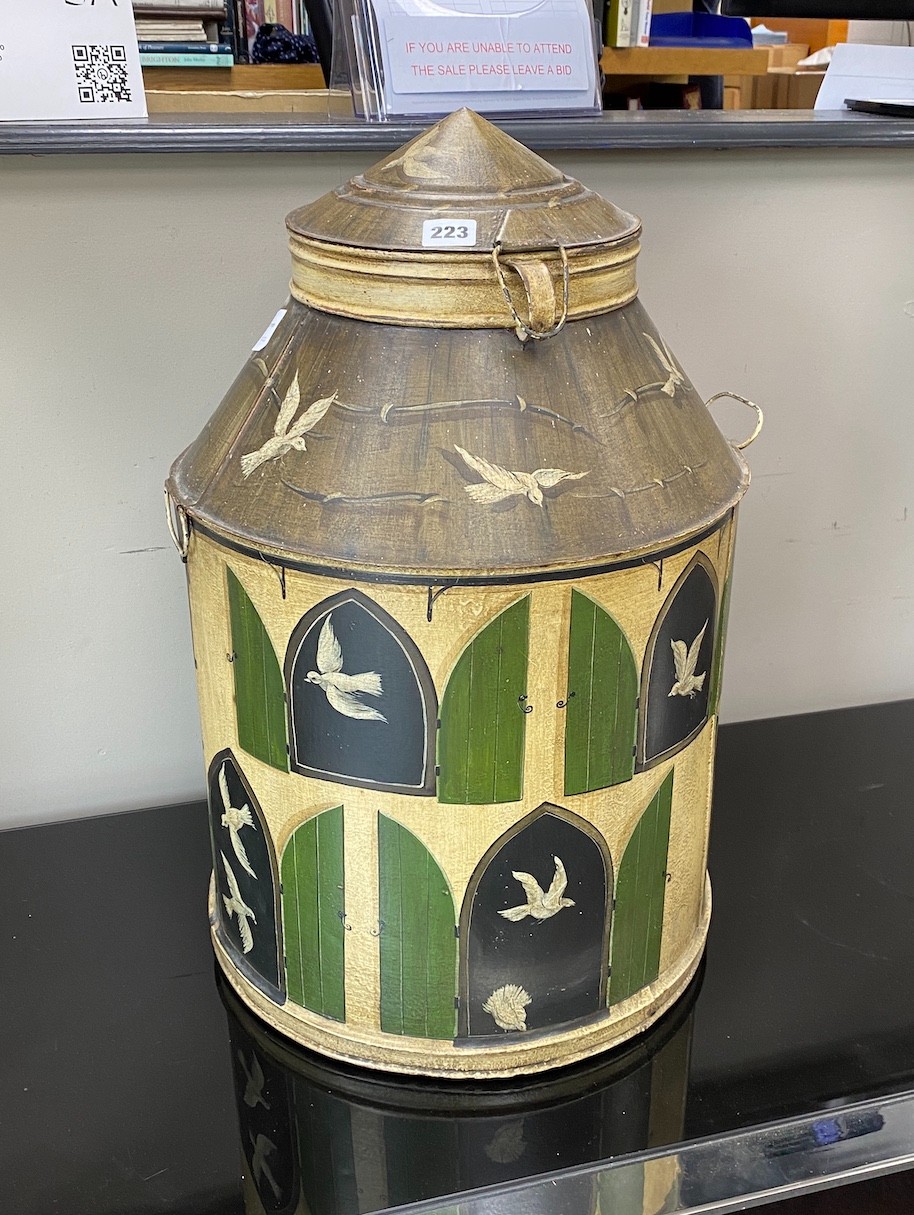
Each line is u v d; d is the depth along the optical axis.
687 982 0.99
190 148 0.93
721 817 1.21
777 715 1.41
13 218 0.96
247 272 1.04
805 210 1.14
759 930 1.06
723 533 0.82
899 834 1.19
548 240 0.71
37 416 1.04
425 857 0.80
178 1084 0.91
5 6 0.89
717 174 1.10
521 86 1.01
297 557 0.73
